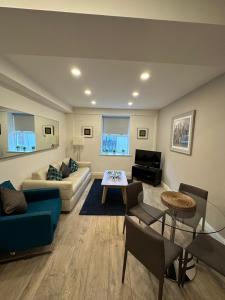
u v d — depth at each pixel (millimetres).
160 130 4918
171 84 2660
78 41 1249
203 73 2182
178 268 1524
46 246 1929
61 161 4348
